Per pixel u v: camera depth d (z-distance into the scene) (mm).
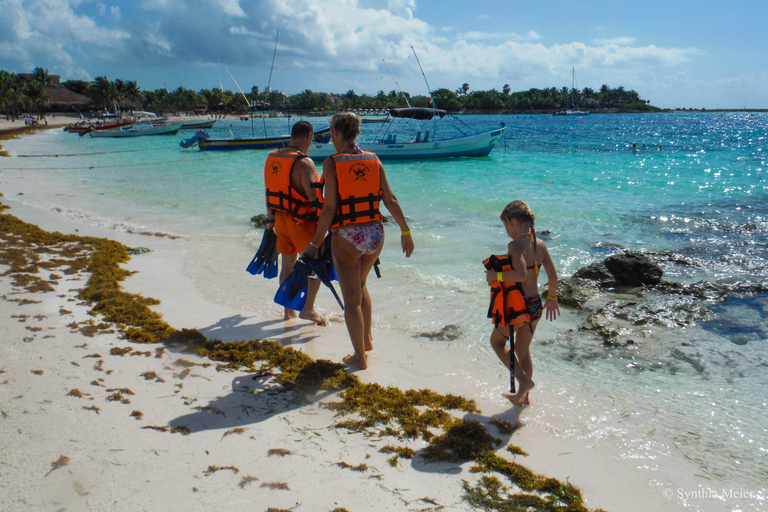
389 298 5859
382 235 3865
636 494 2617
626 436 3186
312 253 3922
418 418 3230
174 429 2926
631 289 6340
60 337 4164
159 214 11352
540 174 19281
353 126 3719
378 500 2424
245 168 23281
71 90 127625
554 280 3512
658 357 4434
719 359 4371
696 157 26047
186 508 2268
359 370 4020
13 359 3693
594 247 8430
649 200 13047
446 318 5227
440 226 10023
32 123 75312
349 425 3107
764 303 5738
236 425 3039
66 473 2453
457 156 26094
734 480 2750
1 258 6527
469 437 3053
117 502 2275
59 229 9172
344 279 3867
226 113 156875
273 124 93188
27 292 5270
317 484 2514
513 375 3463
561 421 3352
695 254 7953
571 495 2551
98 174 20594
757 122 116562
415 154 25719
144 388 3412
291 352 4137
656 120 136250
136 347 4094
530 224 3346
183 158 29031
